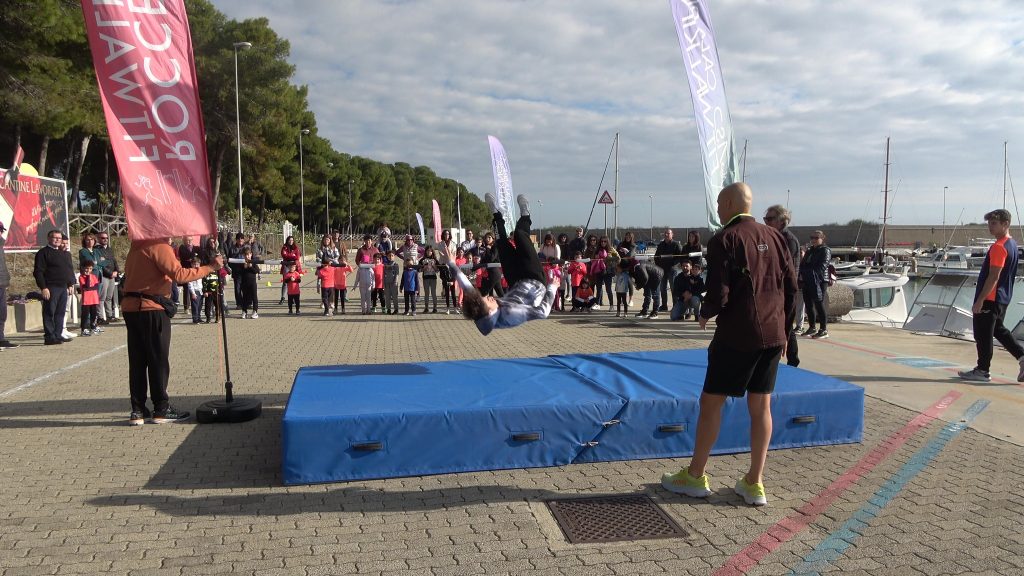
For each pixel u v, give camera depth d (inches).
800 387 228.2
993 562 145.9
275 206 2618.1
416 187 5132.9
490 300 242.5
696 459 182.5
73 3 886.4
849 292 562.6
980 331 317.1
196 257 583.8
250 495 185.6
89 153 1536.7
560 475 199.9
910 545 154.2
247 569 143.4
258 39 1605.6
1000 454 218.1
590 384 231.9
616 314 641.6
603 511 174.1
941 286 504.7
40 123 821.2
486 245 672.4
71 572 142.2
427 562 146.6
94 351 433.7
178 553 150.9
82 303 506.0
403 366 267.1
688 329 531.5
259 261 645.3
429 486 191.5
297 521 168.4
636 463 210.7
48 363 389.7
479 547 153.7
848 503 179.0
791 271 176.1
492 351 430.6
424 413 196.7
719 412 178.7
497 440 202.4
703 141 347.6
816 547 153.3
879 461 211.9
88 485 193.5
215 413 259.1
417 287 682.2
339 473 193.6
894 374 337.7
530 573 141.6
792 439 224.2
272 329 553.0
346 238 3090.6
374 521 168.2
